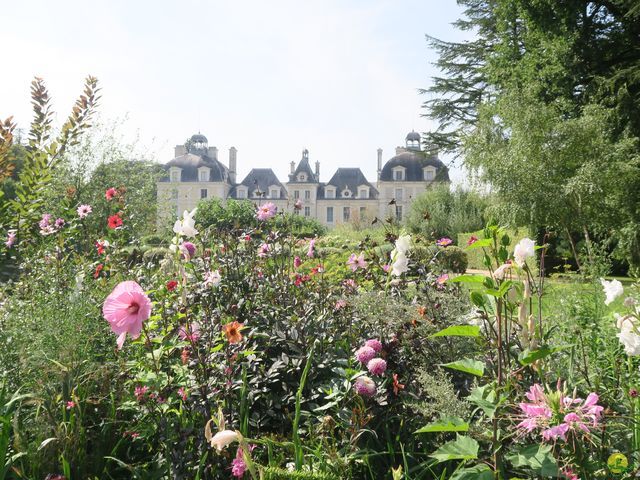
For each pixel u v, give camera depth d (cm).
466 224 2662
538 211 1484
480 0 2753
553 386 207
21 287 399
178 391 241
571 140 1498
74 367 254
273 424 257
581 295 423
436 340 266
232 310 282
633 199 1460
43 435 215
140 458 239
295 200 497
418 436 227
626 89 1614
